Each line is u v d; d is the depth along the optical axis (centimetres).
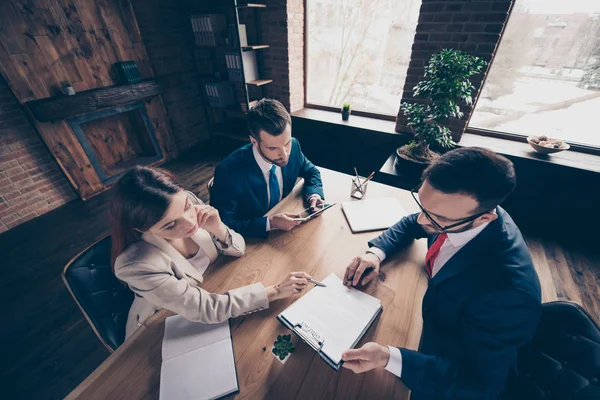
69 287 91
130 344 78
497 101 243
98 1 258
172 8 321
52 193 269
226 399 66
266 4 286
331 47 324
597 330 65
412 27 275
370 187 151
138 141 345
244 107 349
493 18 196
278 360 73
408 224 110
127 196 71
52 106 239
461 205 61
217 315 81
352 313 83
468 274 72
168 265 85
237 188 135
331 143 311
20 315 170
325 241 114
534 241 213
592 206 202
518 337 61
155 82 315
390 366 68
